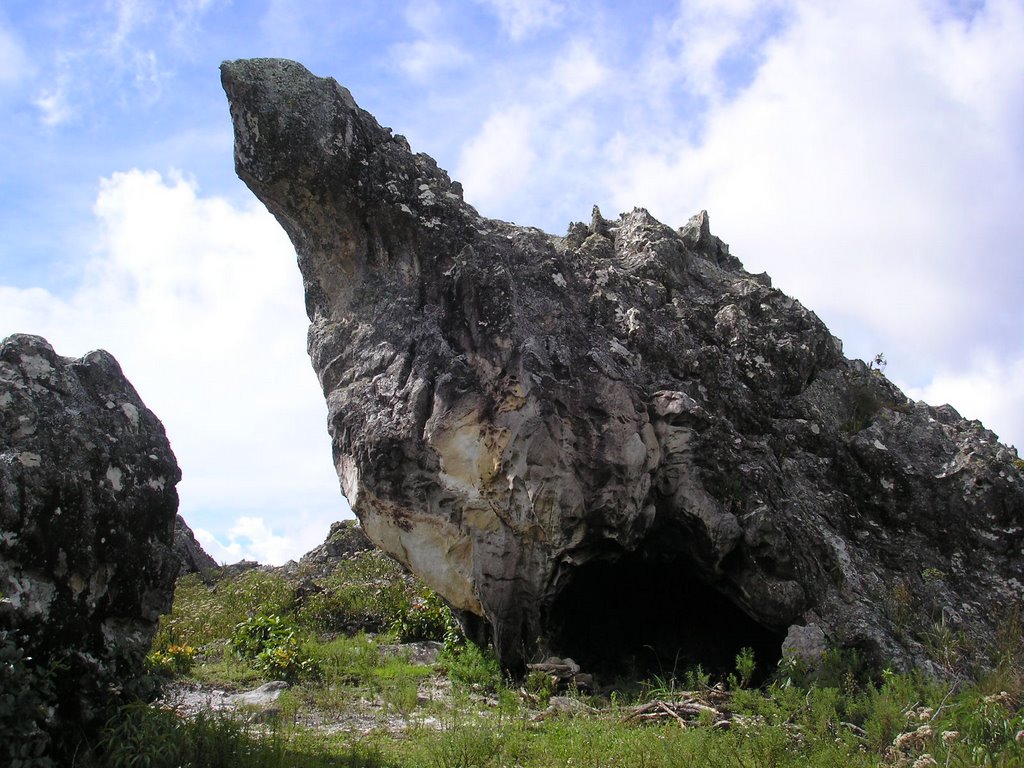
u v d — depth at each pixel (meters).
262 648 12.39
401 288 12.09
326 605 15.66
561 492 10.66
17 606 6.80
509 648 11.13
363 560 19.59
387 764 7.59
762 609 10.68
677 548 11.30
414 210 12.09
